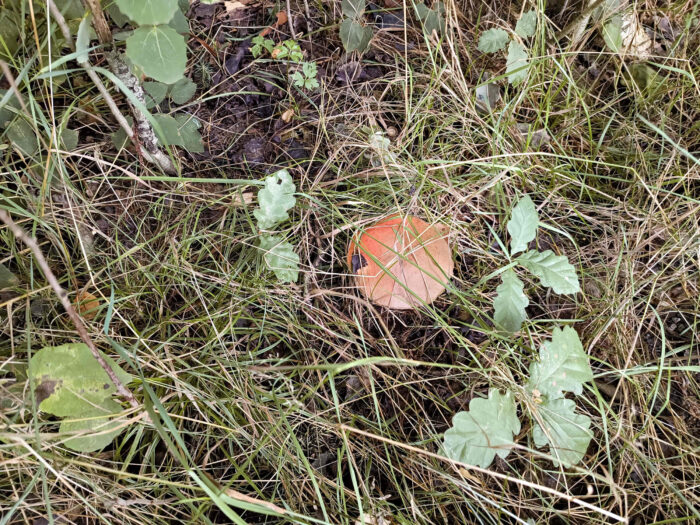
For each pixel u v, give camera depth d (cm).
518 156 61
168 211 56
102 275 53
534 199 61
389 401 53
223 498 37
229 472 48
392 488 49
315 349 53
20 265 50
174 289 53
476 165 60
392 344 54
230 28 65
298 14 66
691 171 61
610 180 63
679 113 65
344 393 52
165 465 47
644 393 53
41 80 53
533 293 57
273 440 48
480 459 41
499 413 42
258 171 60
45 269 32
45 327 49
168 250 54
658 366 52
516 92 65
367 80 65
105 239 54
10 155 51
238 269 54
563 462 43
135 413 44
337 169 60
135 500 43
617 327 54
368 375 51
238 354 51
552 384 45
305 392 51
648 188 57
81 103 56
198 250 56
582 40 68
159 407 40
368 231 50
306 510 46
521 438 51
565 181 62
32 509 42
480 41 61
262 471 49
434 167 60
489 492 48
